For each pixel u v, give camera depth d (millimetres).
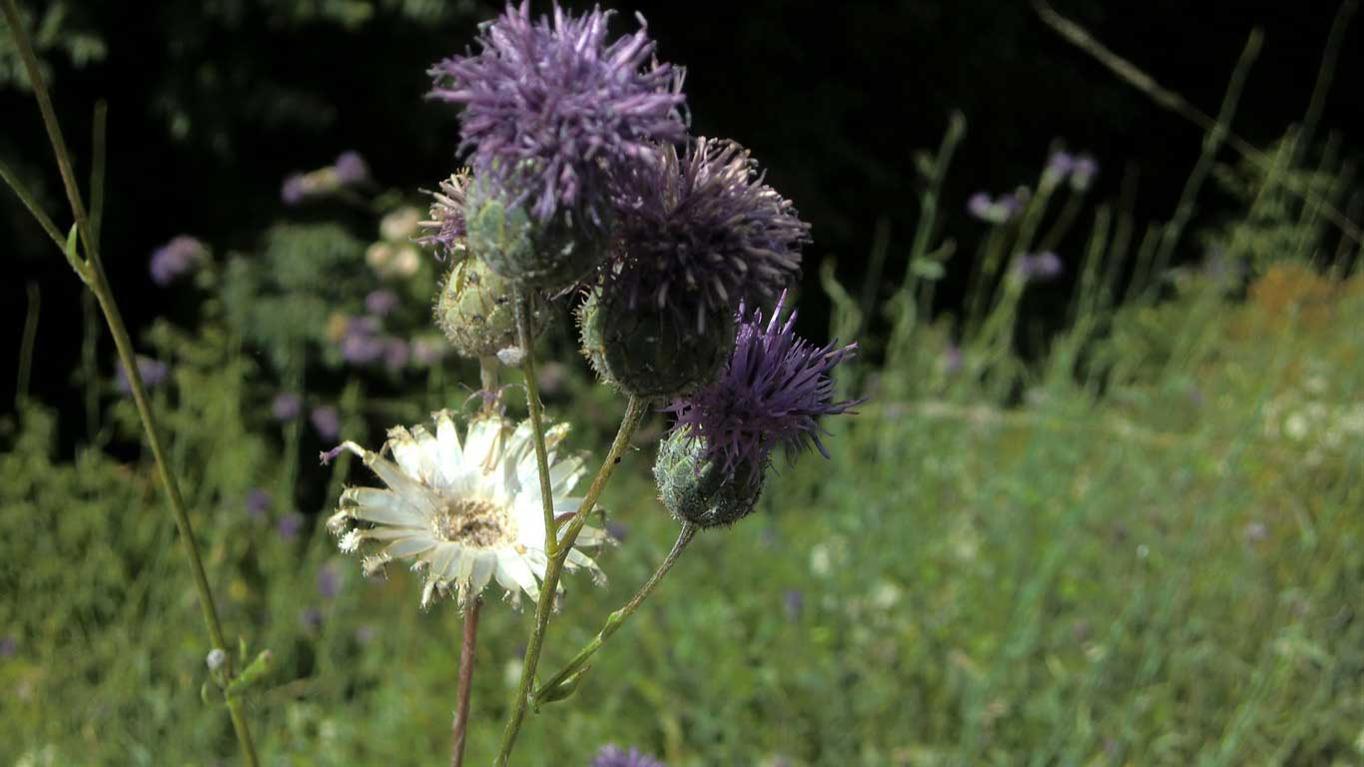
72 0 1024
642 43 179
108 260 1102
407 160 1168
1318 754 569
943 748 580
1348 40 1739
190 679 609
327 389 960
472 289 234
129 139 1110
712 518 213
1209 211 1672
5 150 1050
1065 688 597
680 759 579
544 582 205
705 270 187
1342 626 619
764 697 607
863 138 1553
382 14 1068
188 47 1047
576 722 591
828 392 215
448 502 236
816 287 1360
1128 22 1715
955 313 1431
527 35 178
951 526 692
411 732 601
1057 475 696
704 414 210
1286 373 836
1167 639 603
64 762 587
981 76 1572
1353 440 736
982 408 770
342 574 648
